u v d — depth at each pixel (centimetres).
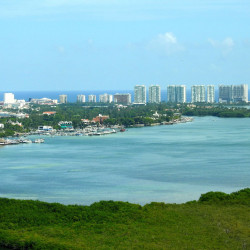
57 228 9950
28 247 9025
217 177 18162
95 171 19975
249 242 9269
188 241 9300
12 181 18025
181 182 17362
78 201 14850
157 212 11188
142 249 8825
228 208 11675
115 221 10494
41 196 15575
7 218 10462
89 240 9288
